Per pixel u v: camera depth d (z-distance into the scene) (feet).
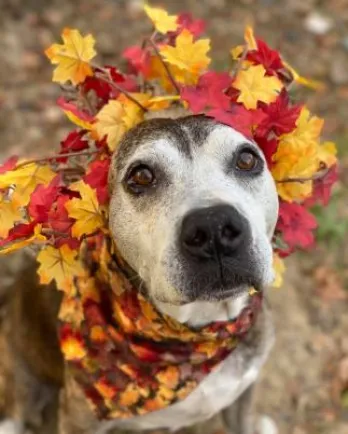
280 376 2.52
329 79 3.67
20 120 3.51
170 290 1.46
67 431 1.99
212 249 1.40
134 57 1.81
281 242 1.82
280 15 4.07
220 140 1.57
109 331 1.79
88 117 1.71
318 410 2.44
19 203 1.57
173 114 1.73
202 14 4.09
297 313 2.68
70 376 1.87
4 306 2.44
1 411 2.44
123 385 1.81
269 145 1.66
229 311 1.72
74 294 1.83
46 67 3.83
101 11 4.14
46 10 4.14
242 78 1.62
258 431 2.35
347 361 2.50
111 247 1.70
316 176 1.76
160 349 1.77
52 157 1.64
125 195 1.59
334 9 4.11
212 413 1.95
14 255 2.78
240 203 1.47
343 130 3.35
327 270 2.80
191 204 1.45
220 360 1.81
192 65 1.68
